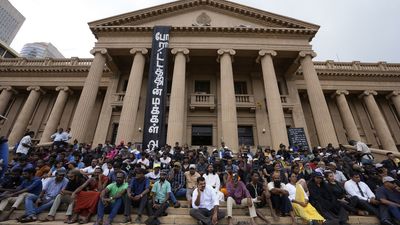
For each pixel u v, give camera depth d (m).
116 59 20.50
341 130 22.42
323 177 7.42
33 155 10.16
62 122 22.91
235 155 12.70
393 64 24.27
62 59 24.89
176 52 18.36
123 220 6.41
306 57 18.64
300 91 22.48
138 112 19.52
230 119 15.80
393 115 23.78
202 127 19.70
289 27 19.69
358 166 8.72
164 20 20.08
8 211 6.55
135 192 6.75
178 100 16.47
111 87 20.62
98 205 6.33
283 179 8.18
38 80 23.77
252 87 21.12
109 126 19.14
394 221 6.26
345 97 24.08
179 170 8.49
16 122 21.61
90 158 10.60
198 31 18.94
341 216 6.26
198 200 6.51
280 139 15.45
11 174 7.45
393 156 10.30
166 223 6.36
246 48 18.73
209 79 21.59
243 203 6.86
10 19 87.62
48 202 6.76
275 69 21.97
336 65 24.36
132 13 19.48
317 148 13.55
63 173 7.28
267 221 6.38
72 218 6.29
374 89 23.22
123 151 11.36
